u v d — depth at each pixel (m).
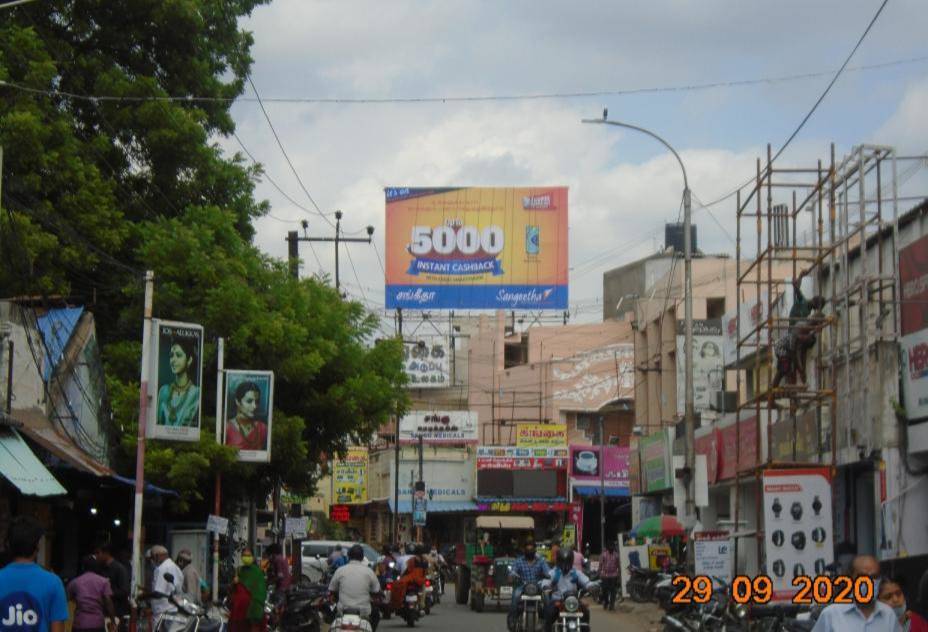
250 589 19.56
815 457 27.38
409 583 30.30
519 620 23.00
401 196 56.06
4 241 24.92
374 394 32.41
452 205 56.03
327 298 32.88
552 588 21.05
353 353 32.50
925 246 23.33
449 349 73.75
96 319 30.11
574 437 68.00
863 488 26.44
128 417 26.95
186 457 26.03
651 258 65.56
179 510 27.64
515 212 55.94
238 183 33.19
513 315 67.75
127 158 31.52
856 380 25.56
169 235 29.16
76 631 14.82
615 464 64.50
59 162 28.16
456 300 55.62
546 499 64.88
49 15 31.41
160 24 31.73
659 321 49.09
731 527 34.41
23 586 8.30
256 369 29.34
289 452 30.11
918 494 23.83
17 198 26.61
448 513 68.56
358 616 18.53
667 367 48.09
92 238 28.78
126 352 28.27
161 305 28.31
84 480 22.64
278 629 23.00
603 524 58.97
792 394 26.55
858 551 26.39
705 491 28.61
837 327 26.44
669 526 38.09
